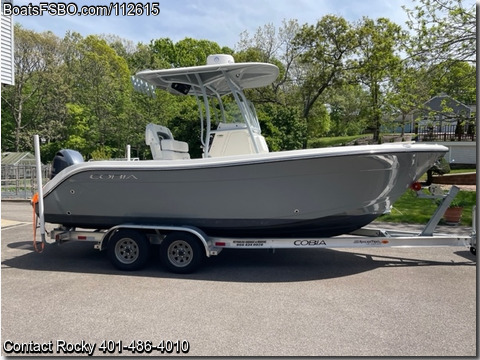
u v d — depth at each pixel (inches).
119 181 210.1
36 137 223.6
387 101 565.6
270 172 192.9
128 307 156.0
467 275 198.8
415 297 166.9
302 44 912.9
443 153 203.6
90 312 150.9
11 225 361.4
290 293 172.6
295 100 985.5
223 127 235.3
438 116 513.3
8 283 188.4
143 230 216.1
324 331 134.0
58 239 227.5
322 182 193.9
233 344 124.6
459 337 129.9
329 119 1668.3
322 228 213.2
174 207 209.6
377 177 193.2
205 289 178.5
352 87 968.9
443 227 333.4
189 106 617.9
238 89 241.3
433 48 468.1
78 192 218.1
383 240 205.3
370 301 162.2
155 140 234.1
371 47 853.2
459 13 447.2
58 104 1374.3
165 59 1777.8
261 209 202.8
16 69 1364.4
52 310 153.0
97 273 206.7
